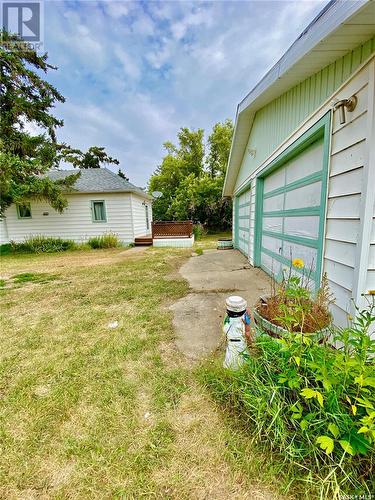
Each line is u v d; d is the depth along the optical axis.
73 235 11.26
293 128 3.15
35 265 7.02
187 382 1.84
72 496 1.13
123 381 1.88
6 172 8.12
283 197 3.87
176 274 5.30
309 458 1.18
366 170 1.78
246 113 5.05
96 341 2.52
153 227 10.86
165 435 1.41
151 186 22.48
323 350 1.43
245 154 6.65
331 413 1.17
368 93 1.75
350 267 1.99
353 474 1.09
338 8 1.55
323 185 2.37
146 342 2.46
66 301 3.77
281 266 4.02
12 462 1.28
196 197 16.17
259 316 1.94
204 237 15.08
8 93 9.59
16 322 3.05
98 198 11.10
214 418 1.51
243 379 1.57
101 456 1.30
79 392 1.78
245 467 1.21
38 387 1.86
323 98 2.38
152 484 1.16
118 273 5.58
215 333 2.59
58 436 1.42
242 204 7.94
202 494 1.12
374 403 1.17
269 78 3.09
